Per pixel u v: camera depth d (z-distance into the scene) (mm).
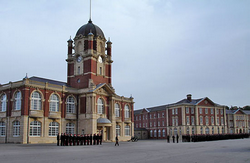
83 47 68938
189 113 101062
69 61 70938
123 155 25344
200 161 20328
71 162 19703
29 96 54562
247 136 93875
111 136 68812
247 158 22312
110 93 70562
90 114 62875
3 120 56625
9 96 56375
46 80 65000
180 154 26328
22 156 24328
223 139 79562
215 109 108000
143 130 115500
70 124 63500
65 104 62438
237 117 124812
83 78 67375
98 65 69438
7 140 55000
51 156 24297
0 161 20328
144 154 26500
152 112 117062
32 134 54594
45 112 57156
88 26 71250
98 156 24297
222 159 21609
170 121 105500
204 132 102500
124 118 77000
